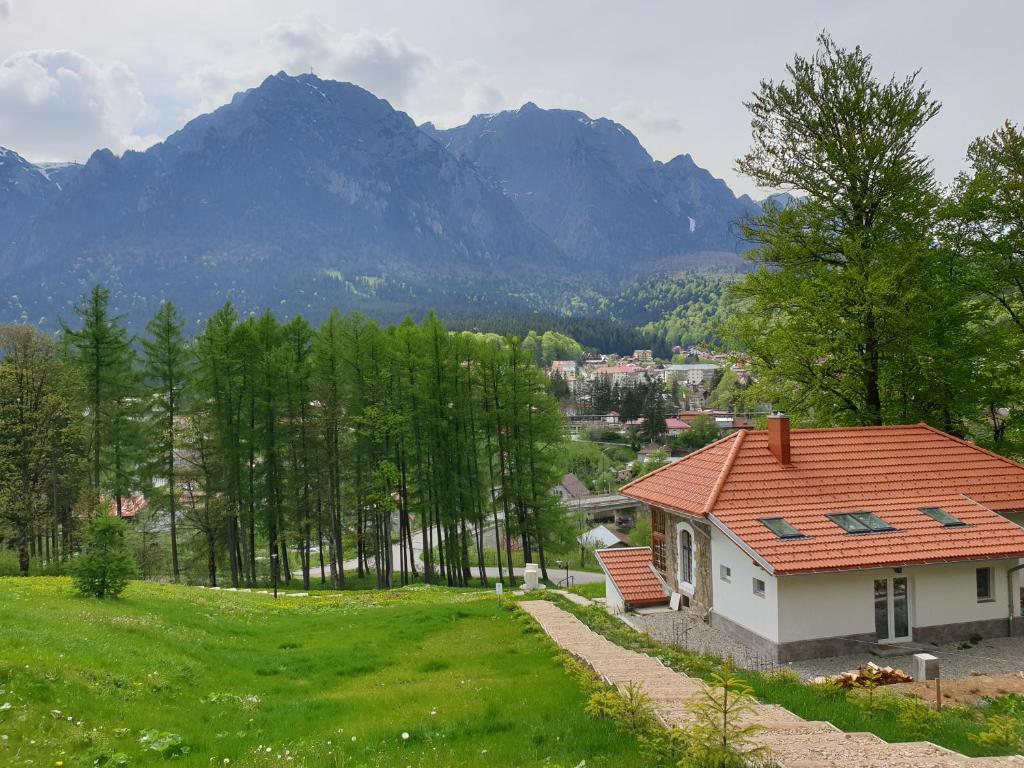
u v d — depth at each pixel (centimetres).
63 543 4650
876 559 1831
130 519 4769
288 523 4906
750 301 3338
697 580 2266
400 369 4756
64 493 4597
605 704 1045
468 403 4847
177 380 4738
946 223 2994
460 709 1202
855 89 2998
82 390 4406
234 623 2328
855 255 2905
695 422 14212
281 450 4791
